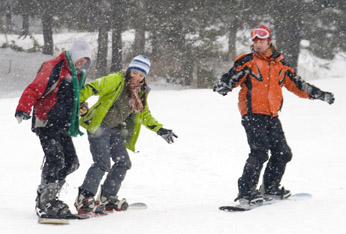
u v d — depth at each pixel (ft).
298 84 39.63
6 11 280.72
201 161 69.41
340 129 100.12
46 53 273.33
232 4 207.31
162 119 113.91
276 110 37.63
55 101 34.14
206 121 111.86
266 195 39.17
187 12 213.46
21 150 77.77
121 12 219.61
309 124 106.22
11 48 277.03
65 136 35.63
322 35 207.82
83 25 235.61
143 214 35.76
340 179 58.59
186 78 224.53
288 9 200.85
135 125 39.34
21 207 41.91
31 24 394.32
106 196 38.55
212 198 49.08
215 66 236.43
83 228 31.63
